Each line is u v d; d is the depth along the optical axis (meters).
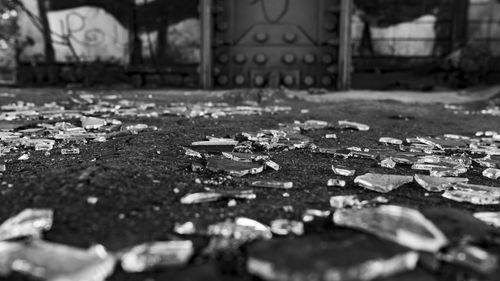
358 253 0.18
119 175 0.30
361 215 0.22
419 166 0.40
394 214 0.22
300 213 0.27
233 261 0.20
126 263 0.19
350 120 0.80
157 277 0.18
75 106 0.92
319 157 0.45
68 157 0.40
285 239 0.21
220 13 1.81
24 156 0.39
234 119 0.75
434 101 1.29
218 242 0.21
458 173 0.38
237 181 0.34
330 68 1.78
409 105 1.15
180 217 0.25
